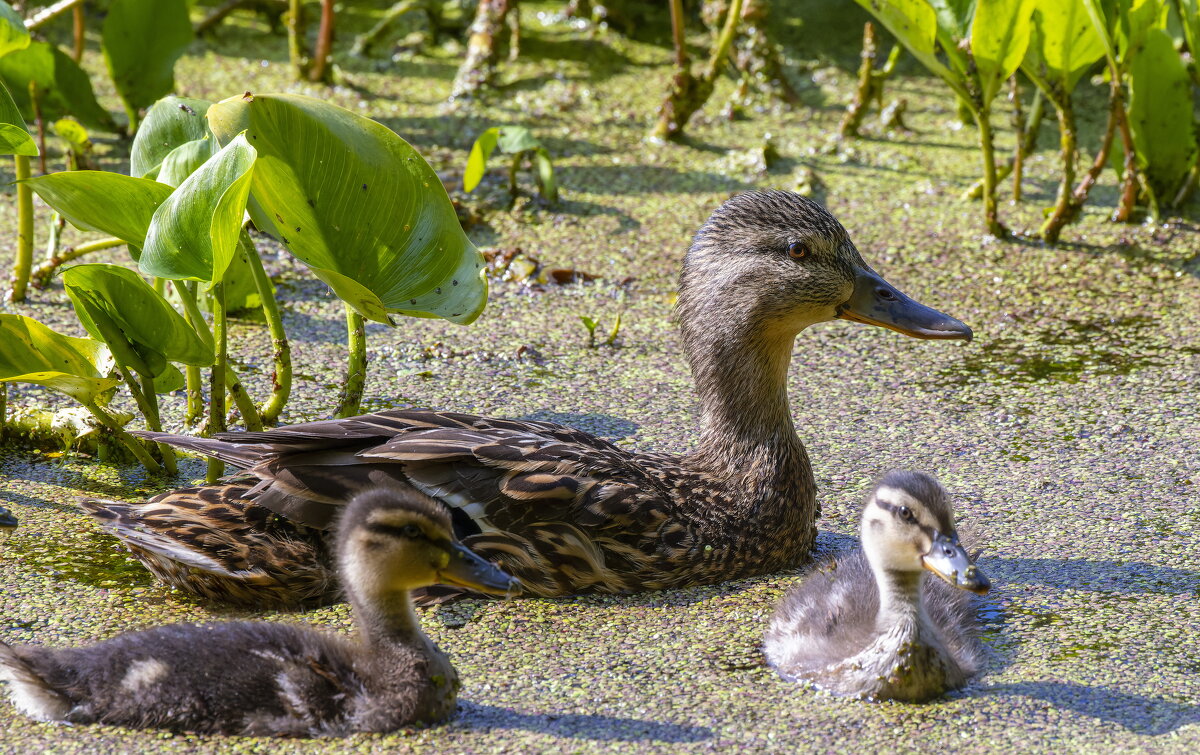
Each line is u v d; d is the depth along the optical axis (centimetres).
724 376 781
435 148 1453
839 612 686
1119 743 607
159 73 1395
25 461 887
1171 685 655
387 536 601
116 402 954
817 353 1084
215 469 854
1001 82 1225
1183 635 701
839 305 797
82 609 715
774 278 773
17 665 608
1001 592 748
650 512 728
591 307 1162
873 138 1534
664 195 1383
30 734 603
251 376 1002
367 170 815
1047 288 1196
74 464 884
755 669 671
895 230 1310
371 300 762
